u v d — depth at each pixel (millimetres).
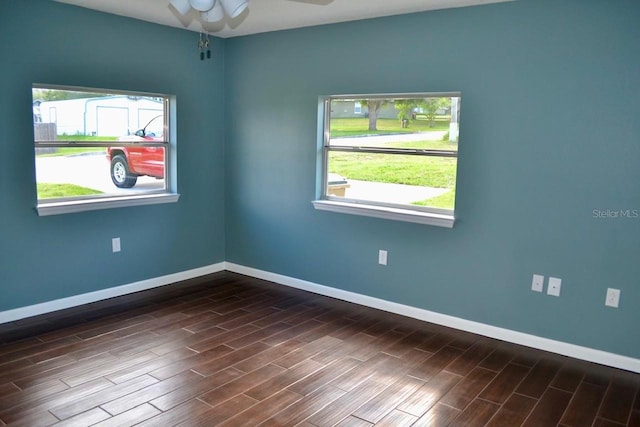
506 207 3533
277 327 3787
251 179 4988
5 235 3662
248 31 4645
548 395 2857
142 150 4543
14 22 3533
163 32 4445
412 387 2912
